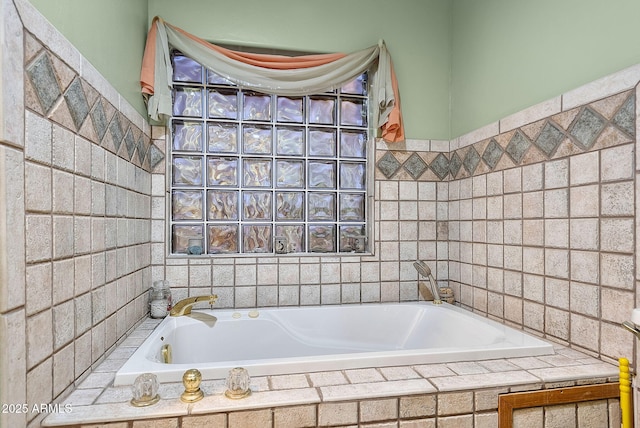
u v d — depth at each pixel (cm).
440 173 217
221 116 201
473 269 193
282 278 196
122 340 141
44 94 89
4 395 74
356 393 100
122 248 142
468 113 201
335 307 194
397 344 195
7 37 75
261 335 177
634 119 113
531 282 154
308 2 203
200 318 171
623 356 116
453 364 121
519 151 161
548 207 145
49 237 91
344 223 212
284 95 203
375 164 208
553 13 146
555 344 140
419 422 101
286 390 102
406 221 212
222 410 92
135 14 165
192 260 188
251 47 199
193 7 191
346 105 216
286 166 207
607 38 123
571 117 136
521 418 107
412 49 214
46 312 89
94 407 92
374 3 210
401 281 211
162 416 89
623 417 105
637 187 112
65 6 101
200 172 197
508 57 170
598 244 125
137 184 162
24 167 81
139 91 170
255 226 202
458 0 212
